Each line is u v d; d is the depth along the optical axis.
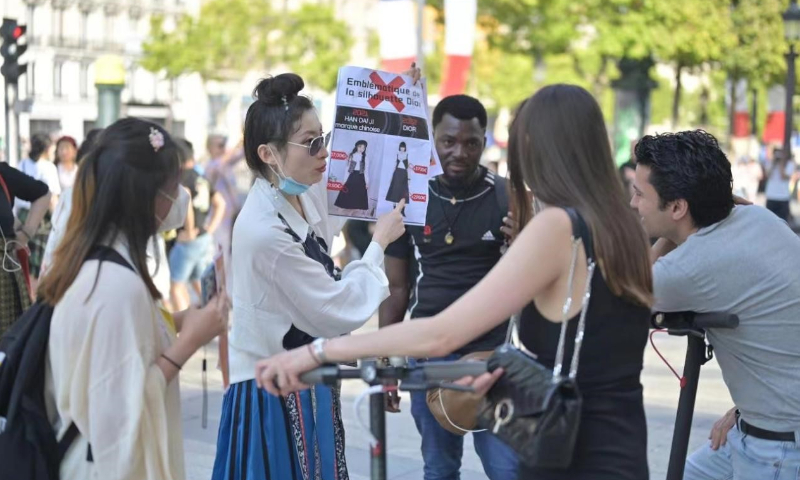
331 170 3.66
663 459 5.90
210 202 10.38
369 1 52.69
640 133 20.09
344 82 3.65
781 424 3.23
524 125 2.57
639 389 2.54
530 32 22.75
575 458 2.47
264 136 3.40
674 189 3.13
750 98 38.06
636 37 20.23
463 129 4.05
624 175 13.31
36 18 41.41
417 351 2.41
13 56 15.16
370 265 3.46
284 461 3.44
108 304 2.71
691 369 3.30
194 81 46.53
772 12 24.36
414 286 4.31
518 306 2.42
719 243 3.13
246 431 3.43
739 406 3.31
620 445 2.47
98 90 14.71
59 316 2.73
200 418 6.73
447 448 4.16
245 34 35.41
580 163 2.51
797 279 3.14
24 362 2.76
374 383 2.45
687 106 49.38
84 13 43.69
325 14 36.22
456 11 14.34
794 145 35.81
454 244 4.13
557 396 2.31
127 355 2.72
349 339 2.45
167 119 23.88
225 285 2.87
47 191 6.14
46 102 41.84
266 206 3.41
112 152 2.76
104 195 2.76
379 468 2.50
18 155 15.40
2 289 5.65
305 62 36.16
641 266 2.49
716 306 3.15
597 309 2.45
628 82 20.09
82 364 2.71
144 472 2.76
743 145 29.05
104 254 2.76
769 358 3.19
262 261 3.35
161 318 2.86
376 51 42.91
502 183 4.14
